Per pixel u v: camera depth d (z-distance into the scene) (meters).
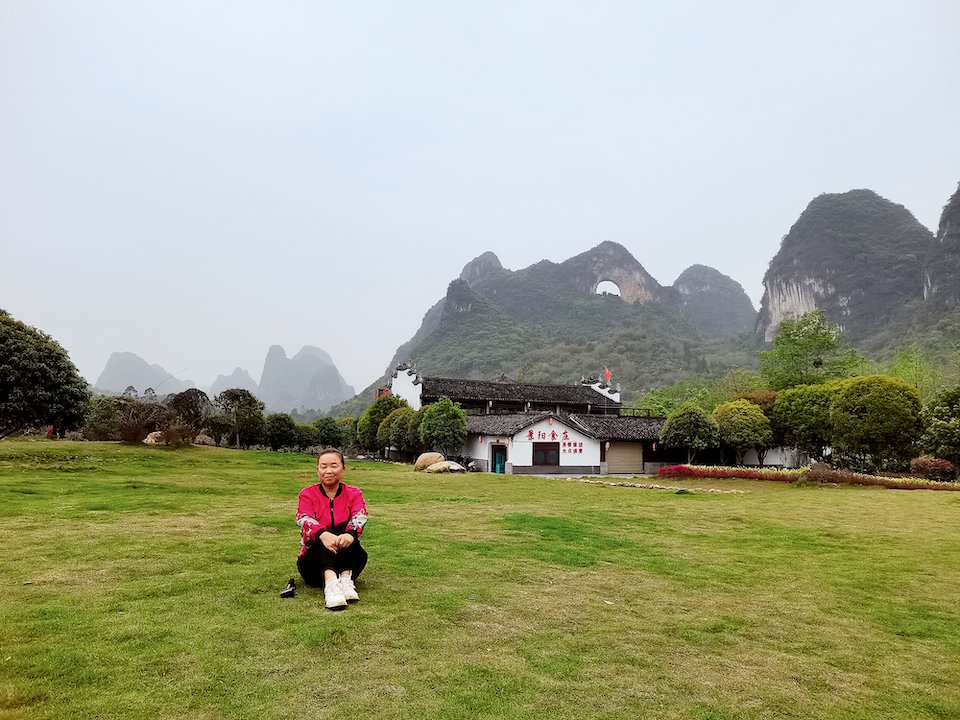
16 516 8.72
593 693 3.59
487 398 48.16
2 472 14.59
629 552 7.98
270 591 5.33
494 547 7.86
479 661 3.98
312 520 5.39
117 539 7.22
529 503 13.78
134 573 5.71
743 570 7.08
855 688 3.78
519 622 4.82
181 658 3.80
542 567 6.80
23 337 19.22
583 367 138.12
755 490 21.48
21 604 4.69
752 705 3.50
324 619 4.62
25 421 18.94
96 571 5.73
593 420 39.03
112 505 9.94
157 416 29.62
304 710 3.23
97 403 33.03
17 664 3.57
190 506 10.33
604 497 16.31
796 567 7.30
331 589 5.00
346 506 5.60
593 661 4.09
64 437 33.66
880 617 5.32
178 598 5.00
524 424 35.50
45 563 5.98
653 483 25.11
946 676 4.01
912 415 24.44
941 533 10.12
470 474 25.66
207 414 34.44
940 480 22.38
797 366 44.44
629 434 37.56
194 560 6.28
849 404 25.75
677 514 12.30
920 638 4.79
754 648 4.46
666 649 4.38
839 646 4.55
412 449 40.97
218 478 16.30
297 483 15.84
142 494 11.69
